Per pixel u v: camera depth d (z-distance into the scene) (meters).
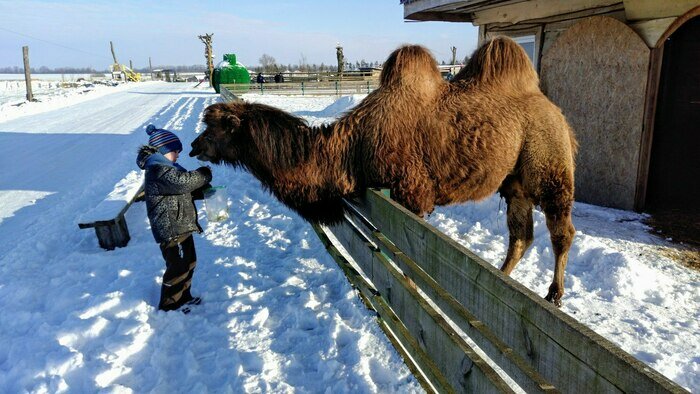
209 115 3.83
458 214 6.51
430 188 3.69
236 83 35.81
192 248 4.14
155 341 3.59
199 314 4.03
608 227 5.86
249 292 4.41
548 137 3.88
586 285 4.40
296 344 3.56
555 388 1.55
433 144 3.61
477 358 2.03
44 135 15.67
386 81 3.81
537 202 4.09
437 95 3.80
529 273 4.70
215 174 9.83
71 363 3.21
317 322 3.83
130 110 24.02
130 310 4.03
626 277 4.27
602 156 6.71
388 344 3.46
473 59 4.08
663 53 6.26
